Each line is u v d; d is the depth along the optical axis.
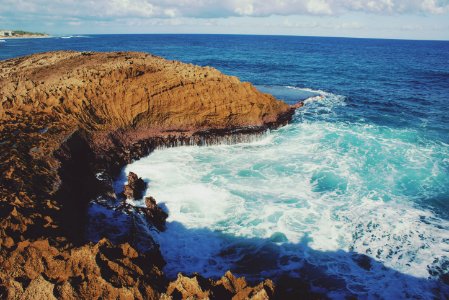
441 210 15.40
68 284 7.12
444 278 11.54
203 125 23.36
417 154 21.47
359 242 13.22
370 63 81.81
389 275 11.67
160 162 20.23
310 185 17.42
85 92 21.80
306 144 22.83
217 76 25.47
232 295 7.88
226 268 12.01
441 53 133.00
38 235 9.66
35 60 39.97
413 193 16.81
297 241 13.27
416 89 45.41
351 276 11.65
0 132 16.66
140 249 11.49
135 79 23.64
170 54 93.62
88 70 26.28
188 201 15.96
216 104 23.58
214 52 104.81
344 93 41.19
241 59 82.44
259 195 16.47
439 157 21.08
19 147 15.27
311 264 12.16
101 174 17.14
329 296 10.84
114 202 15.41
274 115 26.05
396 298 10.77
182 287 7.64
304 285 11.27
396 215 14.89
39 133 17.27
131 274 7.91
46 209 11.41
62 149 16.22
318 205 15.62
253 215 14.88
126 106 22.05
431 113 32.00
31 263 8.04
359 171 18.94
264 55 97.31
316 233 13.71
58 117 19.56
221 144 22.89
